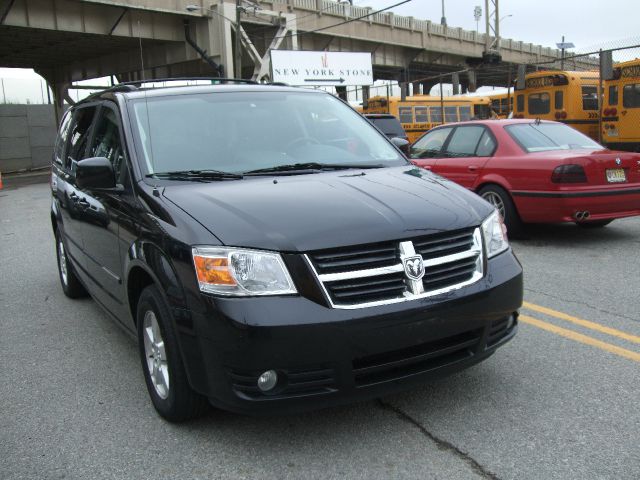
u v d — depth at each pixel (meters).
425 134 9.44
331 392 2.80
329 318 2.74
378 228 2.96
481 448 2.95
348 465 2.86
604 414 3.23
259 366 2.73
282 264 2.81
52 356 4.53
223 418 3.37
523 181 7.52
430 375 2.99
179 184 3.58
